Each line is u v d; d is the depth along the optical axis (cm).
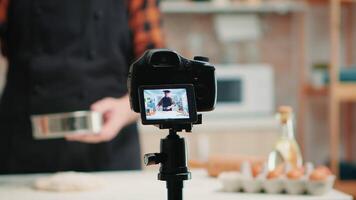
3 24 178
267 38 393
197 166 170
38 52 176
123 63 182
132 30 183
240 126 329
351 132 394
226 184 122
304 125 375
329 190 122
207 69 79
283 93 396
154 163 79
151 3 183
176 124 79
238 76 347
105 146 168
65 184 125
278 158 136
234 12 372
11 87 179
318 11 392
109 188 127
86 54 177
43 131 137
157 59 79
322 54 394
